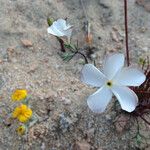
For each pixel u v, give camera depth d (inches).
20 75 6.4
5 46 6.8
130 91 5.1
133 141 5.7
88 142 5.7
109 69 5.1
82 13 7.4
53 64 6.6
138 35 7.2
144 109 5.8
